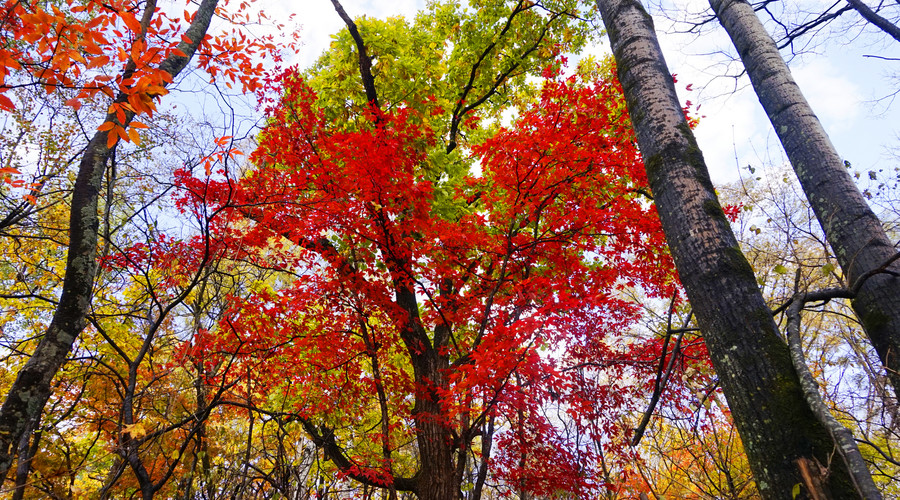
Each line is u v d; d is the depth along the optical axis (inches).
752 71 163.5
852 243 120.4
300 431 265.7
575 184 227.5
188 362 200.8
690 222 88.3
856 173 192.1
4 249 249.6
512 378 206.7
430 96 293.4
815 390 64.0
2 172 108.7
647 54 114.0
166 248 193.6
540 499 257.8
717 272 81.1
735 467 238.4
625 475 244.4
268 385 242.4
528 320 170.9
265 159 239.8
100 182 142.6
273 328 243.6
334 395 257.3
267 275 262.2
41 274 265.6
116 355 275.4
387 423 237.8
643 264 261.4
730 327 76.7
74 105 109.9
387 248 240.2
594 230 237.6
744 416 71.2
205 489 192.2
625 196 268.7
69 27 106.5
